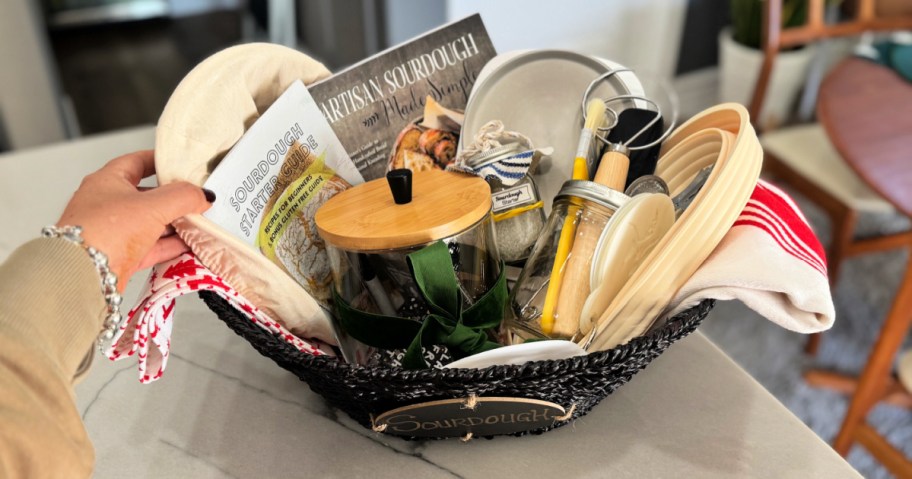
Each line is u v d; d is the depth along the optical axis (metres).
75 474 0.38
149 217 0.44
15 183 0.91
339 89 0.60
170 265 0.49
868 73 1.36
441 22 1.97
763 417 0.58
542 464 0.54
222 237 0.47
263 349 0.46
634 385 0.61
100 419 0.59
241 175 0.51
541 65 0.63
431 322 0.47
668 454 0.54
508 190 0.58
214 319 0.71
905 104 1.25
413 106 0.64
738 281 0.47
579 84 0.63
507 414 0.49
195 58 3.08
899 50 1.41
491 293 0.50
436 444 0.56
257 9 3.11
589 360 0.43
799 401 1.52
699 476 0.53
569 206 0.54
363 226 0.49
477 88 0.63
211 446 0.57
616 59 2.31
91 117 2.68
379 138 0.63
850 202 1.41
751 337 1.69
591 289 0.49
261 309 0.52
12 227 0.82
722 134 0.54
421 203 0.52
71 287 0.39
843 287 1.82
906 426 1.46
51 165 0.94
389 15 2.16
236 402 0.61
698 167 0.58
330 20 2.55
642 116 0.58
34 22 1.95
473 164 0.57
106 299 0.42
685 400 0.59
